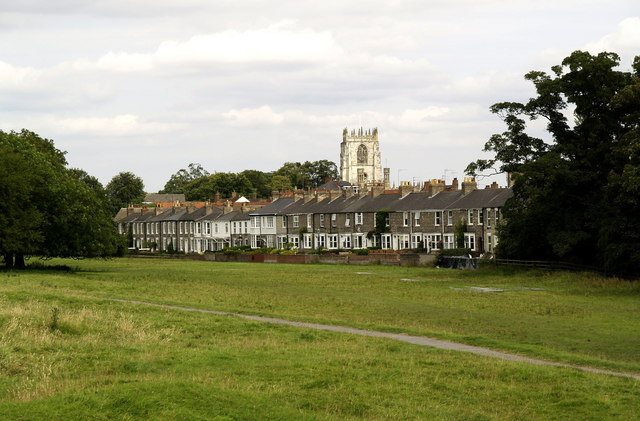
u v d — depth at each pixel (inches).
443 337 1264.8
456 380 944.9
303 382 899.4
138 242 6668.3
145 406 697.6
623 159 2591.0
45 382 852.6
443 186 4564.5
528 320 1603.1
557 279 2623.0
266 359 1020.5
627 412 823.1
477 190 4271.7
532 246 3016.7
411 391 892.6
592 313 1734.7
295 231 5187.0
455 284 2620.6
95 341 1115.9
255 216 5521.7
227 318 1405.0
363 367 992.2
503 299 2074.3
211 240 5880.9
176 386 760.3
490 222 4033.0
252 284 2630.4
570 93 2770.7
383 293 2269.9
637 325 1526.8
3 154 2738.7
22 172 2746.1
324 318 1517.0
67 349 1052.5
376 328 1363.2
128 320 1314.0
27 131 3521.2
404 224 4493.1
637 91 2514.8
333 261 4128.9
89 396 716.7
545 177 2657.5
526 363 1034.1
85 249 3038.9
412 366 1003.3
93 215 3073.3
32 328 1173.1
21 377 897.5
